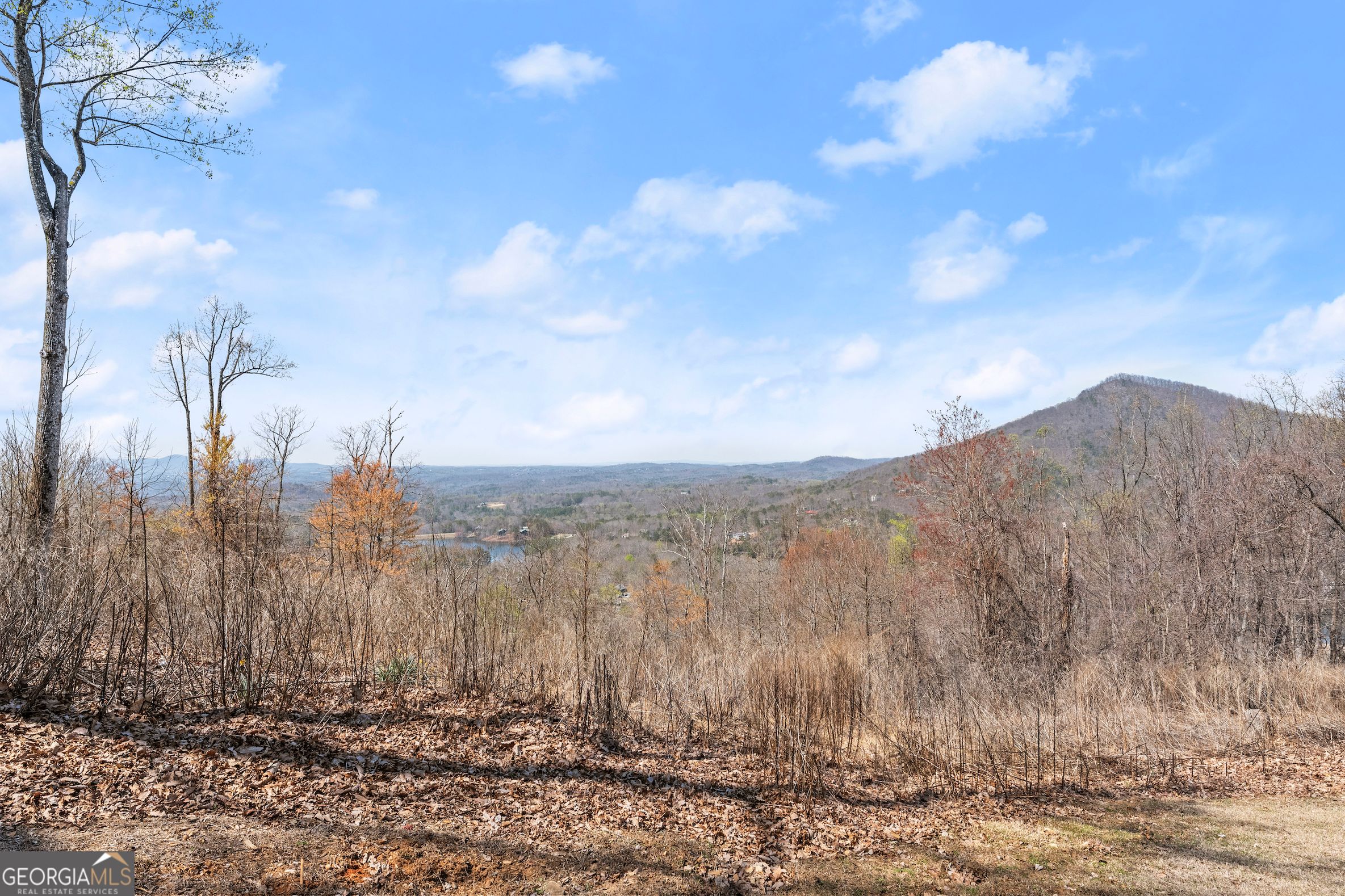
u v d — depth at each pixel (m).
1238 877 7.19
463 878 5.61
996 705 14.48
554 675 11.72
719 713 11.79
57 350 10.01
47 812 5.33
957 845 7.86
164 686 8.24
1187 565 22.91
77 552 8.38
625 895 5.80
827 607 30.86
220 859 5.15
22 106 10.45
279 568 10.57
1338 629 22.67
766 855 7.10
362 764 7.47
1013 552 24.75
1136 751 11.67
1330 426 26.20
